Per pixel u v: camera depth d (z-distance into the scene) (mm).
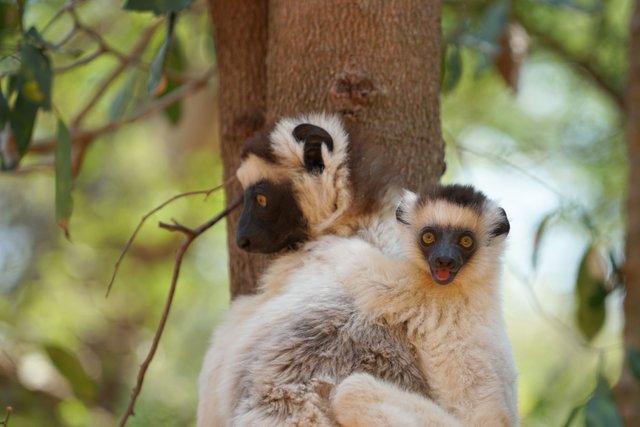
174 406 17734
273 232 7879
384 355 6922
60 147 9227
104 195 22125
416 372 6914
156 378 18688
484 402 6609
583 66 18594
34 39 9320
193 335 20797
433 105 8422
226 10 9164
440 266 6953
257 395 6863
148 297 20875
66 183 9211
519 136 19688
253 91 9086
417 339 6965
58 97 18188
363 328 6992
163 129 21609
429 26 8461
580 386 17547
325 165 7785
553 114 19938
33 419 14203
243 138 9008
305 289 7277
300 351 6926
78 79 17766
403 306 7027
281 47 8438
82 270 21047
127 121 12305
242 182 8078
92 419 15477
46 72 9086
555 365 19281
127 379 19672
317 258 7582
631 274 11859
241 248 7906
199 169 20984
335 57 8195
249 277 8625
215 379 7590
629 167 12516
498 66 13633
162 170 22219
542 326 20625
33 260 21703
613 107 19891
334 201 7812
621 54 18531
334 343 6953
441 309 7000
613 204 18766
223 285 21359
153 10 8867
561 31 18781
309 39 8258
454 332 6898
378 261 7238
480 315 7039
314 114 8008
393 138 8109
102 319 20484
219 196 20094
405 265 7230
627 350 10773
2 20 10266
